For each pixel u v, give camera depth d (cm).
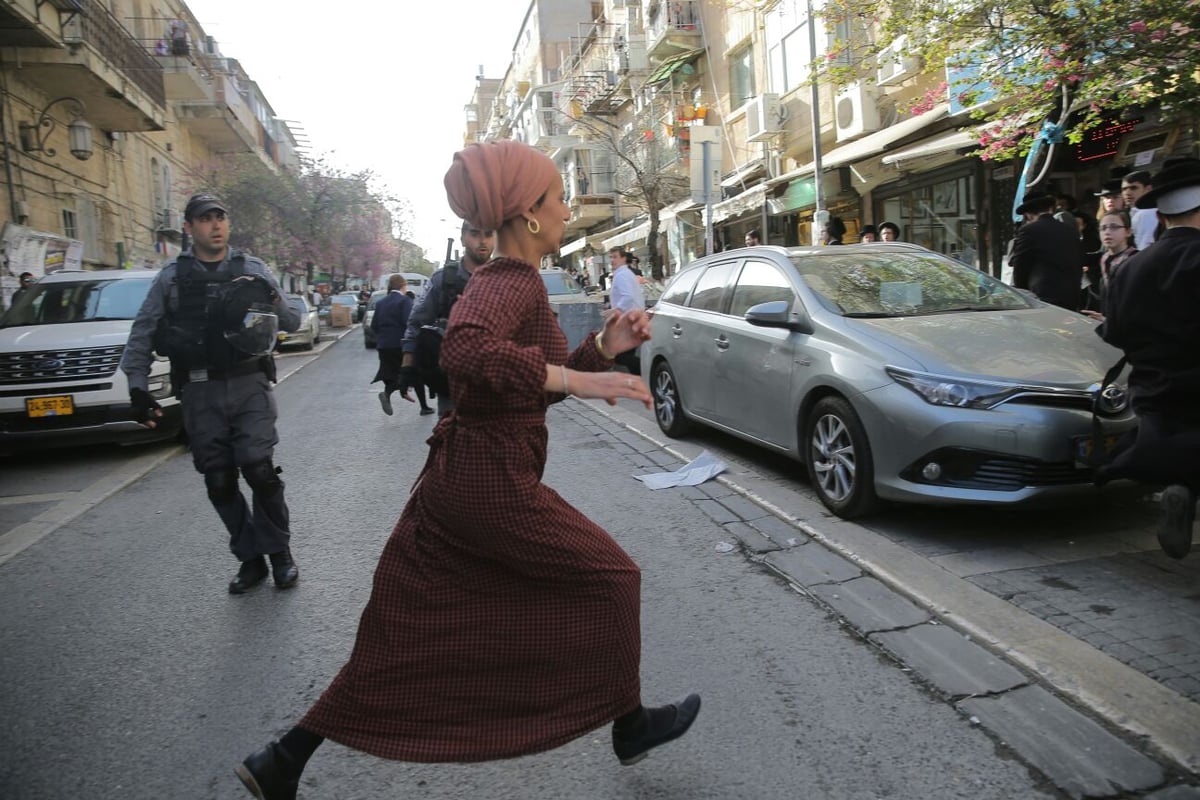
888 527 475
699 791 253
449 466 215
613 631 225
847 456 491
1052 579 388
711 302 690
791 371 540
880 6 896
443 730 219
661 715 247
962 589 378
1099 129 992
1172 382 326
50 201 1870
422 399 1034
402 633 219
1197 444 320
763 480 597
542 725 221
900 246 639
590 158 3569
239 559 439
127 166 2444
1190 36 647
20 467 816
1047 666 304
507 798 254
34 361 792
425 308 525
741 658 337
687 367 701
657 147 2422
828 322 524
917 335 483
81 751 289
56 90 1833
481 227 219
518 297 212
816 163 1366
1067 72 706
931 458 435
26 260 1528
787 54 1861
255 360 429
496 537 213
